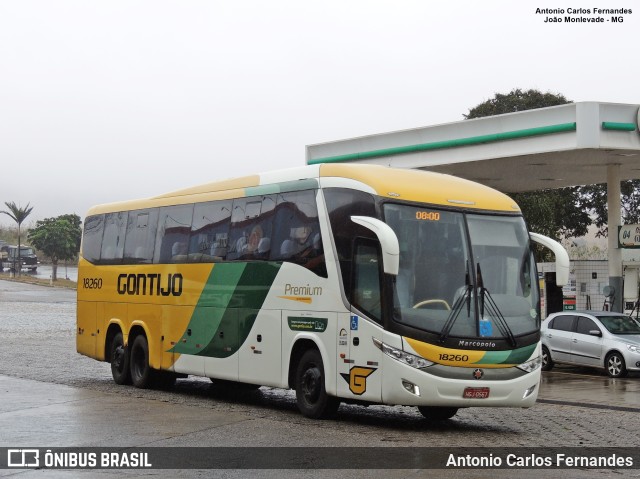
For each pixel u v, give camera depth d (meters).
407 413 16.06
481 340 13.15
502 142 26.41
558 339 24.89
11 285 79.19
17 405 15.61
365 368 13.23
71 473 9.95
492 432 13.61
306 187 14.94
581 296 32.09
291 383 14.97
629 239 27.19
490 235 13.95
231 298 16.45
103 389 18.91
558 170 29.36
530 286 14.05
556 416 15.88
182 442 11.91
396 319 12.91
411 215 13.45
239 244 16.48
